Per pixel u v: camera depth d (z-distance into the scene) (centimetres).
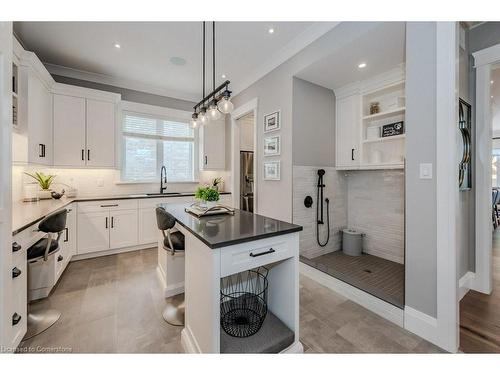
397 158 286
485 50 216
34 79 258
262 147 336
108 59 312
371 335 167
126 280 253
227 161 461
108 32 254
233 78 370
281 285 162
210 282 121
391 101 290
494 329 172
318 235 317
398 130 280
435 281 158
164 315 189
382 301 191
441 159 153
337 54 236
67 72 339
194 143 455
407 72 170
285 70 294
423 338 163
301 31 254
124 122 388
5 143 116
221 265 120
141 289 233
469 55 226
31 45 278
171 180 433
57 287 237
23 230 155
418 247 166
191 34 257
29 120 246
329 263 295
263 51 292
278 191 307
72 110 320
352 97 307
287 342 146
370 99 311
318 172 309
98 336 164
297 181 291
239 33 256
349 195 352
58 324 177
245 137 505
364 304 205
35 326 173
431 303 160
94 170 367
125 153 390
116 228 338
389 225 307
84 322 179
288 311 156
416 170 166
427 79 159
